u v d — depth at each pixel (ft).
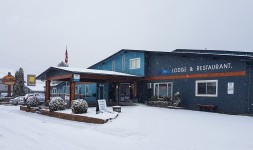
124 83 103.24
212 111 68.08
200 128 39.04
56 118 59.36
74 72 75.20
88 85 118.73
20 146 29.35
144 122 44.98
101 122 45.57
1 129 41.93
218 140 30.96
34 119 57.06
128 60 98.43
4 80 148.56
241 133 35.04
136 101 91.04
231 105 64.34
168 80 83.30
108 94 107.24
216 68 68.85
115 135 35.99
